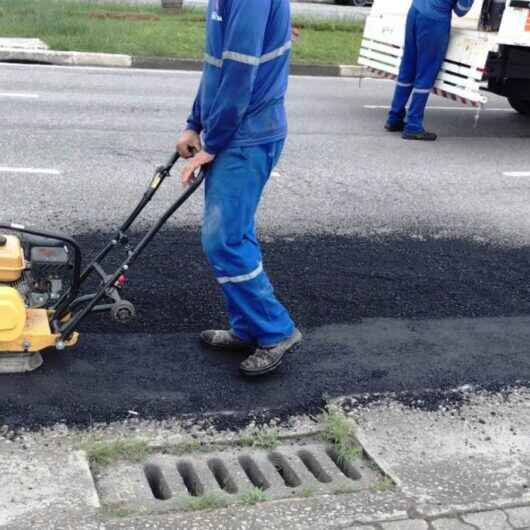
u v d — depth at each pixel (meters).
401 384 4.05
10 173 6.67
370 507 3.04
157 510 2.93
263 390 3.87
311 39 14.88
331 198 6.85
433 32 8.74
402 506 3.05
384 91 12.15
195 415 3.61
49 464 3.16
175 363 4.04
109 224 5.75
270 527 2.88
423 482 3.25
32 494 2.97
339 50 14.23
